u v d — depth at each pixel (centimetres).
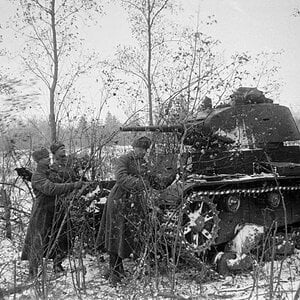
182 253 654
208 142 754
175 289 577
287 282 618
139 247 629
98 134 756
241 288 604
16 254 680
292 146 833
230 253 700
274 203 782
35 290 528
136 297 547
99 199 730
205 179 688
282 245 757
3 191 723
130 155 646
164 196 642
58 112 695
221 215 730
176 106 682
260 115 800
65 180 668
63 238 650
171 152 702
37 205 642
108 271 646
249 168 767
